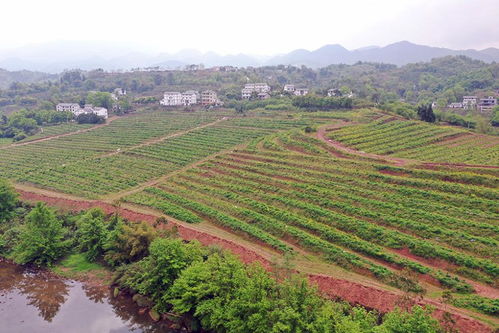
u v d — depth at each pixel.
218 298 47.34
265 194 87.44
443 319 44.22
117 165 127.06
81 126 197.38
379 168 94.75
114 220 75.19
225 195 89.94
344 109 183.38
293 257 62.44
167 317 55.19
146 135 168.12
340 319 40.19
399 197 77.31
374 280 55.03
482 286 51.41
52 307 60.94
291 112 188.50
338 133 134.25
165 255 55.03
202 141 150.25
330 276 56.19
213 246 63.44
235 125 174.75
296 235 67.62
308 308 41.28
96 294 63.59
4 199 85.94
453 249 59.66
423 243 60.25
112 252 68.50
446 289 51.66
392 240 62.91
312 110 188.12
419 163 96.44
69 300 62.47
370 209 75.06
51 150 153.25
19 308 61.03
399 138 130.00
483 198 73.31
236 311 44.41
